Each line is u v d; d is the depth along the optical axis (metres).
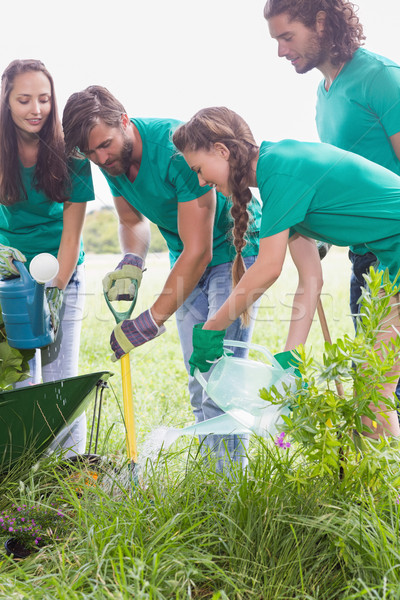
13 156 2.18
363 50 2.12
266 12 2.07
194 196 1.98
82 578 1.34
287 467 1.63
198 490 1.71
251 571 1.42
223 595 1.27
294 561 1.38
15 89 2.10
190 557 1.43
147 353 4.31
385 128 2.10
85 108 1.89
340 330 4.92
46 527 1.65
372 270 1.63
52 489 1.84
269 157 1.78
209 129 1.81
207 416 2.22
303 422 1.55
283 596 1.37
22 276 1.97
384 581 1.22
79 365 3.84
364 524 1.44
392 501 1.54
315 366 1.60
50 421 1.83
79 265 2.42
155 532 1.53
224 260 2.16
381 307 1.61
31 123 2.13
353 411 1.57
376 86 2.06
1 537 1.66
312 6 1.99
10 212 2.33
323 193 1.77
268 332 4.91
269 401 1.64
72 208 2.30
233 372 1.78
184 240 2.02
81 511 1.59
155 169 2.00
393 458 1.55
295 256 2.07
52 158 2.18
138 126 2.01
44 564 1.50
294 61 2.13
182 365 4.03
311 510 1.52
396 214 1.78
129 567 1.39
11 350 2.02
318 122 2.32
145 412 2.81
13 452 1.87
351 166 1.79
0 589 1.33
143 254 2.38
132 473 1.83
